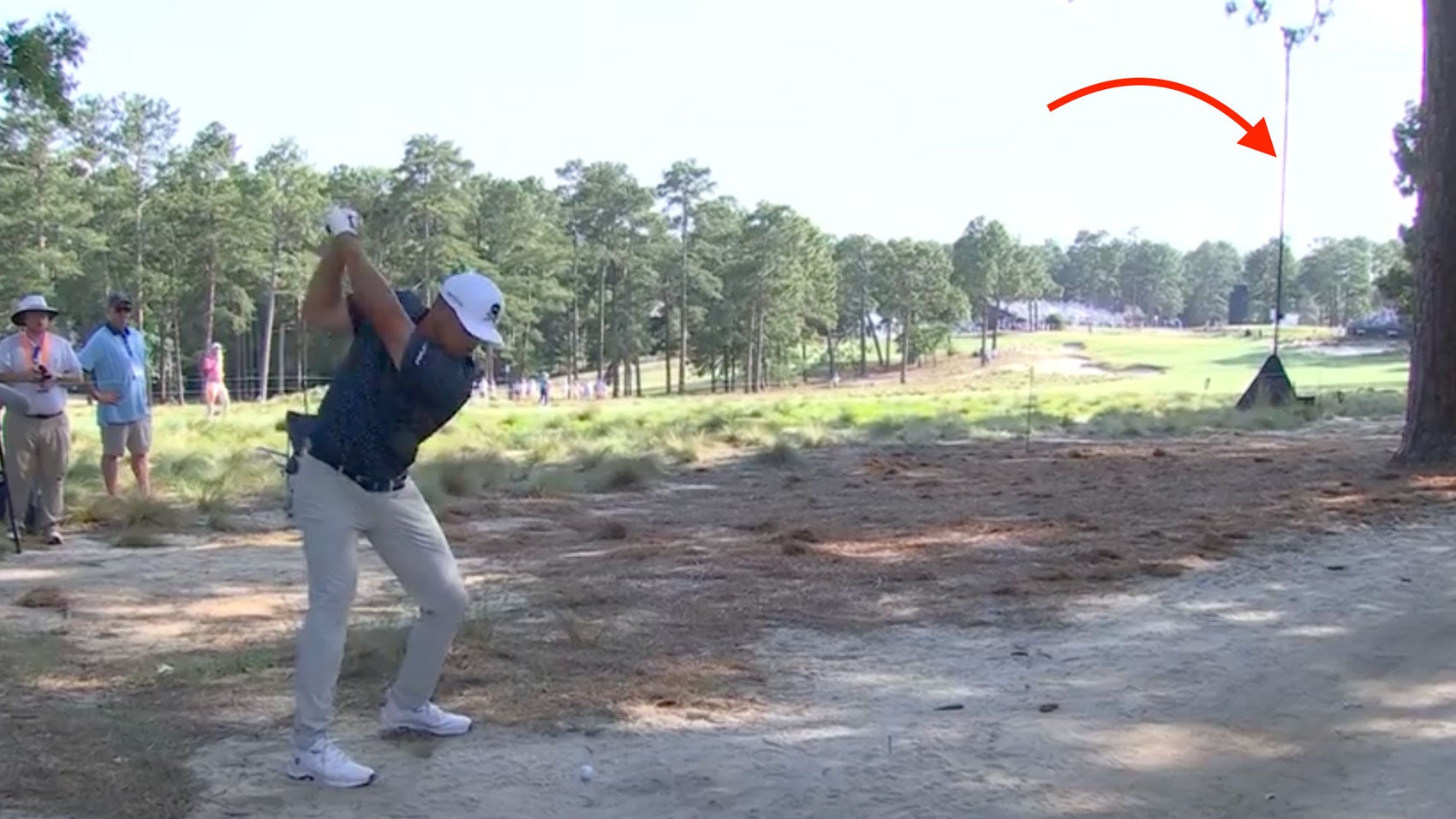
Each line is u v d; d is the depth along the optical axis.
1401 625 6.39
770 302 81.25
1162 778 4.38
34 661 5.54
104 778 4.15
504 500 10.96
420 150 63.16
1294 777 4.38
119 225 59.81
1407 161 30.12
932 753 4.59
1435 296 12.45
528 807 4.07
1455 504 10.10
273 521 9.86
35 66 12.49
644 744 4.67
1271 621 6.50
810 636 6.24
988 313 114.31
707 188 80.94
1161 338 116.94
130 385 10.02
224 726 4.75
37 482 8.71
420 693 4.65
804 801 4.16
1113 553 8.21
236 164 62.06
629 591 7.18
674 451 14.60
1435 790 4.23
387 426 4.16
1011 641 6.15
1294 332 125.06
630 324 80.19
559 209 78.75
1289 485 11.45
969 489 11.67
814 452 15.57
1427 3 12.53
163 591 7.21
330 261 4.14
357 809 4.02
